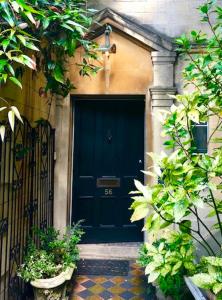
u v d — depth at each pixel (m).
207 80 2.30
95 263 4.03
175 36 4.27
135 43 4.29
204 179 1.69
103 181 4.57
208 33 4.20
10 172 2.73
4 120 2.45
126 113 4.59
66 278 2.95
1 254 2.49
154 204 1.72
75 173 4.56
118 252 4.30
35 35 2.45
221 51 2.32
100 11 4.17
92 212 4.58
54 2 2.44
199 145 4.23
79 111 4.59
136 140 4.59
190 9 4.27
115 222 4.59
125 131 4.58
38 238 3.44
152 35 4.18
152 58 4.20
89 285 3.48
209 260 1.62
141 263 3.14
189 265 1.89
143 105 4.56
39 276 2.81
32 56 2.87
